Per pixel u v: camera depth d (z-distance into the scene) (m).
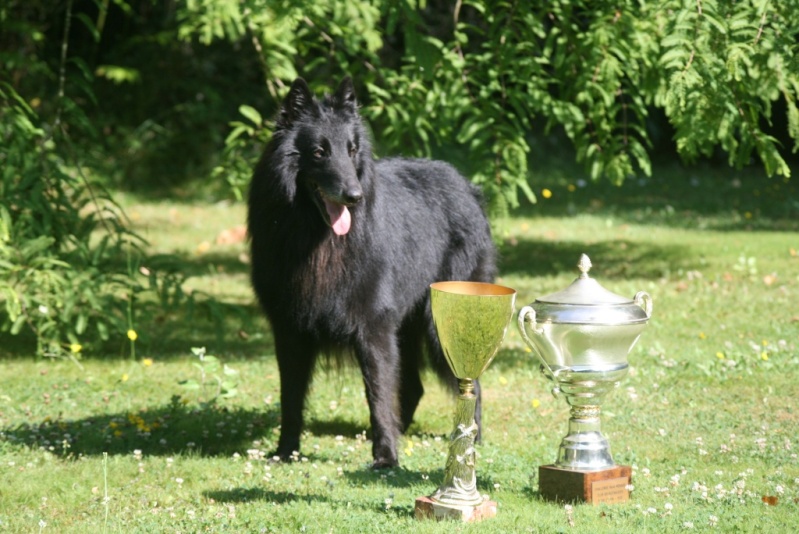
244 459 7.60
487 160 10.78
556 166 32.22
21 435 8.20
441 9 19.59
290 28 10.62
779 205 26.05
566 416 9.07
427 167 8.82
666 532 5.48
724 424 8.51
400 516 5.93
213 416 8.93
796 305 14.00
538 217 24.83
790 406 9.07
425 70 9.75
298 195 7.35
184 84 29.25
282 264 7.43
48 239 10.91
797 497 6.21
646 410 9.05
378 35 11.30
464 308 5.55
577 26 10.93
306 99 7.44
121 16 29.48
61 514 6.14
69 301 10.91
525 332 6.34
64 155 12.79
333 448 8.06
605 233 22.23
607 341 6.19
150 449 7.95
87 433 8.28
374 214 7.60
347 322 7.49
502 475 6.99
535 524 5.64
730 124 8.30
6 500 6.39
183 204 26.62
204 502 6.36
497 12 11.48
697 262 18.16
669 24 8.23
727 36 7.91
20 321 10.95
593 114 10.77
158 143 28.84
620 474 6.29
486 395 9.94
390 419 7.52
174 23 29.38
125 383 10.41
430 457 7.67
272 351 12.34
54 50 28.50
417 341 8.68
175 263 12.19
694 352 11.34
